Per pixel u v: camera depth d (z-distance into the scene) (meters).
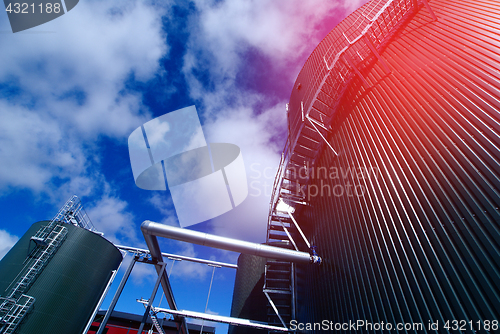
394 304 12.55
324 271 20.70
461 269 9.95
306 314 23.36
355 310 15.37
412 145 14.14
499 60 11.91
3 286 24.31
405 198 13.52
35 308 23.52
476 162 10.71
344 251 18.03
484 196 9.97
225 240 22.72
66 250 27.92
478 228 9.80
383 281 13.62
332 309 18.08
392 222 13.94
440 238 11.12
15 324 22.09
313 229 24.91
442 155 12.27
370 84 19.95
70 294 26.00
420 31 17.97
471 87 12.37
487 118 11.02
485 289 8.96
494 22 13.32
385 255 13.91
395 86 17.30
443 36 15.80
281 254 21.81
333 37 29.08
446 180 11.65
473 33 13.98
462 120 12.01
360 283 15.48
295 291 29.72
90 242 30.12
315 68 30.28
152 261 26.09
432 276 10.99
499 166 9.82
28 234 28.47
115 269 32.62
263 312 34.25
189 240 22.75
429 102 14.19
